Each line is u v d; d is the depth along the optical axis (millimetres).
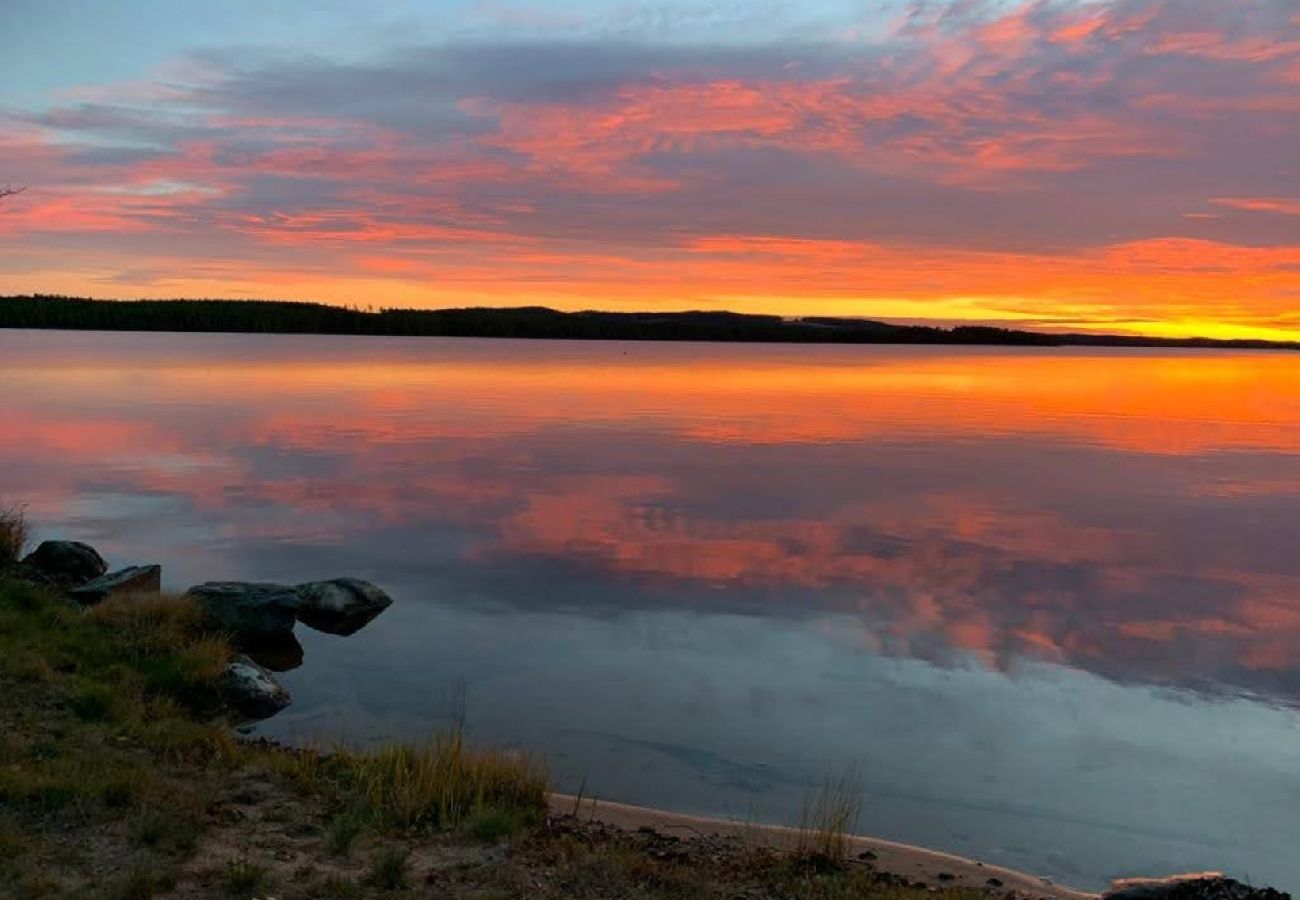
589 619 15344
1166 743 10539
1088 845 8047
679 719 10844
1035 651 14133
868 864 7312
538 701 11352
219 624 13031
